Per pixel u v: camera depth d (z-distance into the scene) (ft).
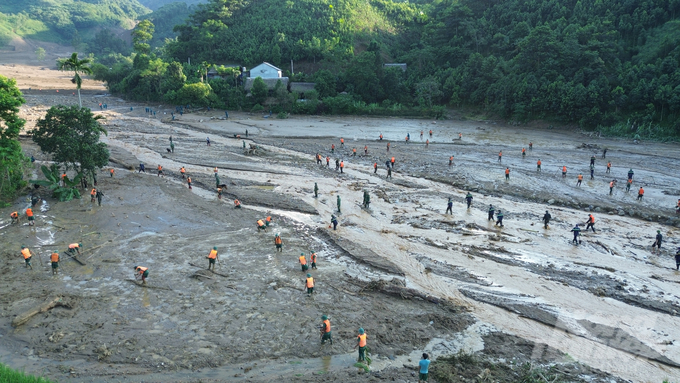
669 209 122.93
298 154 197.06
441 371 57.00
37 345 63.10
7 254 93.56
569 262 93.20
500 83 277.44
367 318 71.26
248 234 107.86
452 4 395.55
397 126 268.82
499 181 152.66
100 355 60.49
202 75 333.83
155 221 115.65
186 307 73.82
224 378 56.54
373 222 117.39
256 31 395.75
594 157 173.17
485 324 70.13
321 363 59.98
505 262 93.09
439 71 325.62
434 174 163.22
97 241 101.65
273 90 318.45
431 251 98.94
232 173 165.68
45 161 172.04
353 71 321.73
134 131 245.45
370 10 438.81
